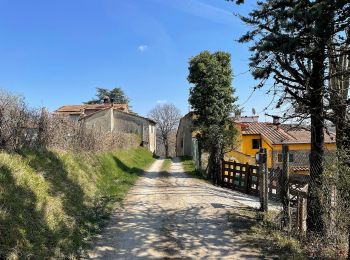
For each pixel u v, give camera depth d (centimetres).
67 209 828
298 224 852
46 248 607
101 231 807
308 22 693
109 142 2094
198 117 2141
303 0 700
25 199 696
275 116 890
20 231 593
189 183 1706
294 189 911
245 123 3422
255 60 866
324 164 753
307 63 805
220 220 947
